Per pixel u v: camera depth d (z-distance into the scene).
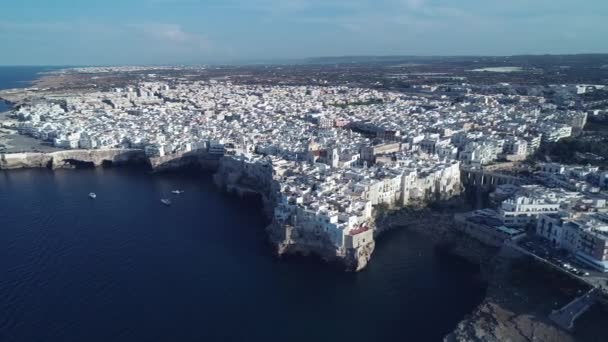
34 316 191.25
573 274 192.75
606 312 172.62
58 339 177.50
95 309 197.00
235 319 192.62
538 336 168.50
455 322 190.62
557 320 174.25
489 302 192.62
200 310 198.12
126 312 195.38
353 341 179.88
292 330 186.12
